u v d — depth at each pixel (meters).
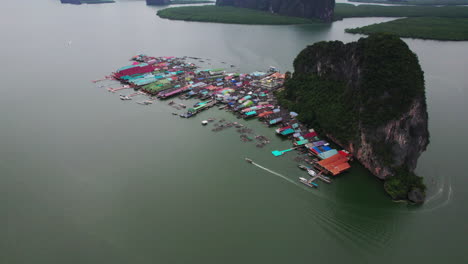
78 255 80.62
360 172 113.50
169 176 110.81
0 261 78.69
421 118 108.31
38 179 109.19
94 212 94.56
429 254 81.44
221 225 89.75
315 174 111.12
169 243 83.88
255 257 80.06
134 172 113.00
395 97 109.06
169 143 133.12
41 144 131.25
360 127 117.75
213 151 127.06
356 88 128.50
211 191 103.31
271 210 95.50
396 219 93.00
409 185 101.56
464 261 79.38
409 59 117.00
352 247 83.69
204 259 79.31
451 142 135.88
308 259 79.81
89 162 118.94
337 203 98.81
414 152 107.94
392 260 79.75
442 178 110.62
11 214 93.62
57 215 93.44
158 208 95.88
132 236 86.12
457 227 89.69
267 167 116.31
